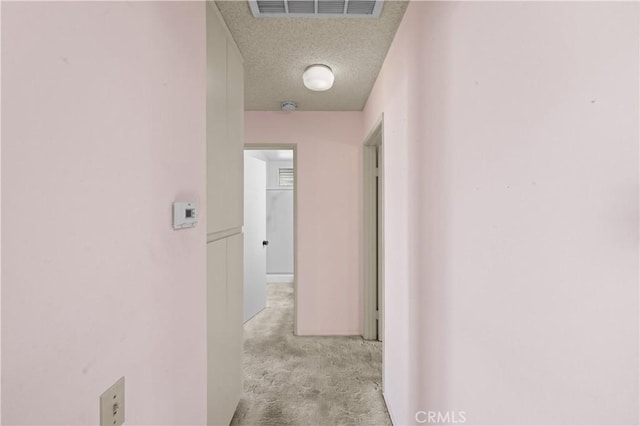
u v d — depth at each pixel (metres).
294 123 2.93
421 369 1.22
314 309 2.95
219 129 1.43
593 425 0.46
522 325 0.62
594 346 0.46
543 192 0.56
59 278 0.53
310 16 1.48
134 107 0.75
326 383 2.10
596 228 0.46
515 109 0.63
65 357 0.55
